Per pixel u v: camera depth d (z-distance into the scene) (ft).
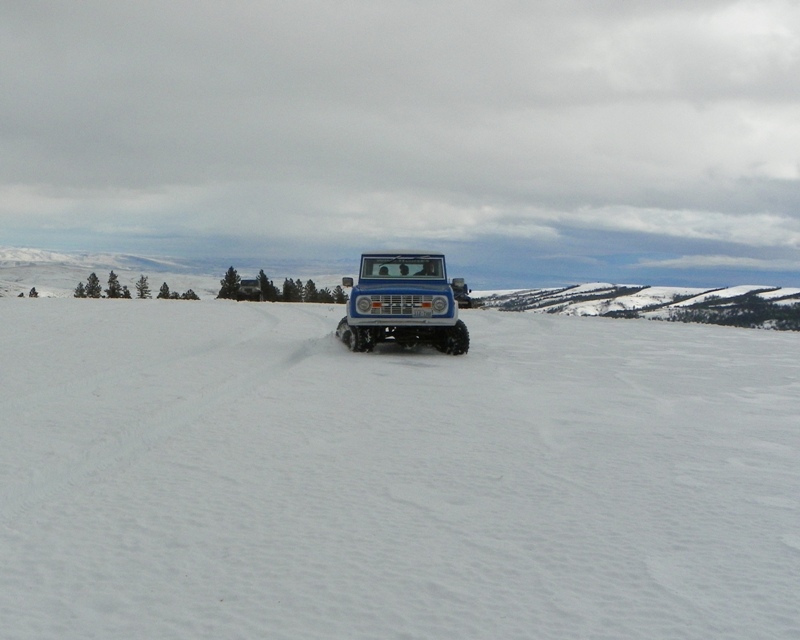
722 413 24.85
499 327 68.44
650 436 20.72
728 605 9.95
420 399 26.18
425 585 10.48
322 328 58.08
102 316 59.57
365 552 11.66
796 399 28.22
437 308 40.42
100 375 29.22
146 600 9.93
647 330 67.10
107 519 13.02
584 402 26.45
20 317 56.24
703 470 16.98
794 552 11.87
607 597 10.15
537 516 13.51
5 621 9.29
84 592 10.14
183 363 33.76
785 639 9.02
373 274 44.88
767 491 15.33
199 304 89.20
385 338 42.68
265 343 44.86
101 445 18.08
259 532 12.48
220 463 16.85
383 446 18.79
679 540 12.35
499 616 9.57
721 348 50.39
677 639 9.01
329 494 14.66
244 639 8.91
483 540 12.26
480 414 23.53
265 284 280.72
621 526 13.01
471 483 15.58
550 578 10.77
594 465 17.26
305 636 8.99
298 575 10.77
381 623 9.35
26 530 12.46
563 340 54.80
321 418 22.21
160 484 15.16
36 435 18.84
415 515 13.48
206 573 10.80
